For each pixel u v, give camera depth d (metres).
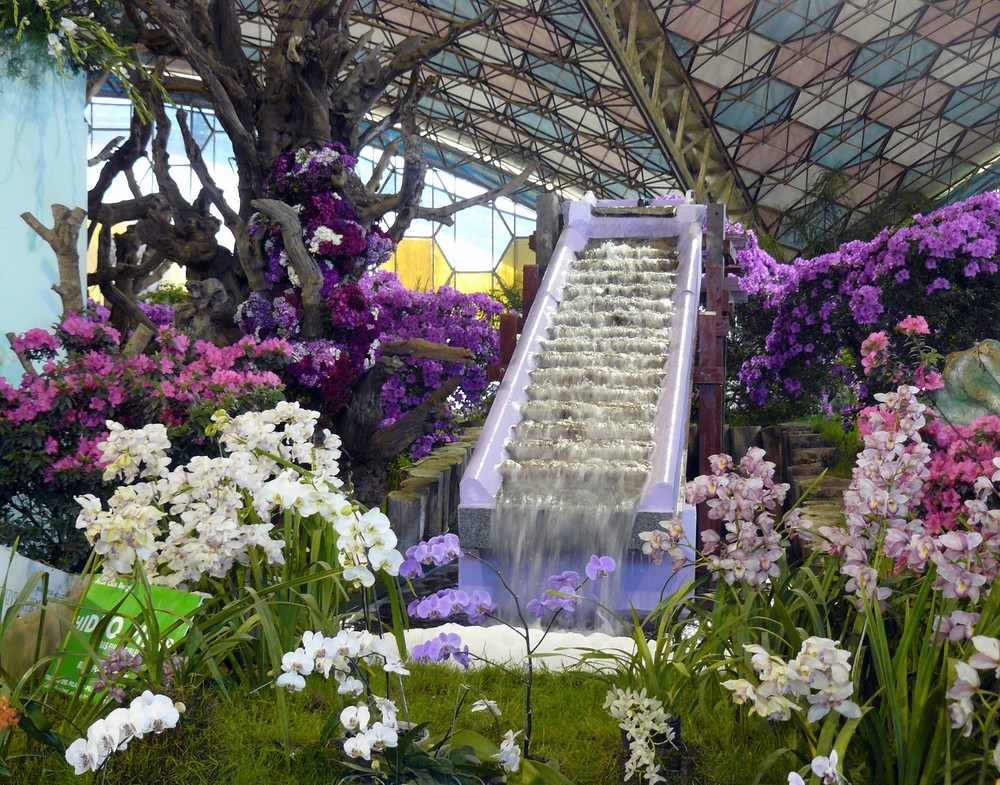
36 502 6.09
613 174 32.44
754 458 3.51
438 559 3.36
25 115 7.20
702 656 3.39
